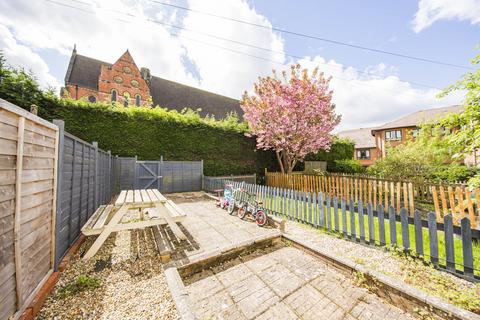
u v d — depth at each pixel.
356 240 4.16
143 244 3.91
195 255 3.36
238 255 3.74
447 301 2.29
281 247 4.16
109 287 2.60
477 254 3.48
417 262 3.27
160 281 2.76
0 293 1.64
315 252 3.65
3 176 1.71
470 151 4.39
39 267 2.35
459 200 5.23
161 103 21.97
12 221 1.84
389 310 2.46
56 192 2.80
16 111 1.84
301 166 16.61
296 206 5.63
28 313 1.95
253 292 2.74
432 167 10.47
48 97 8.13
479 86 4.21
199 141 12.27
